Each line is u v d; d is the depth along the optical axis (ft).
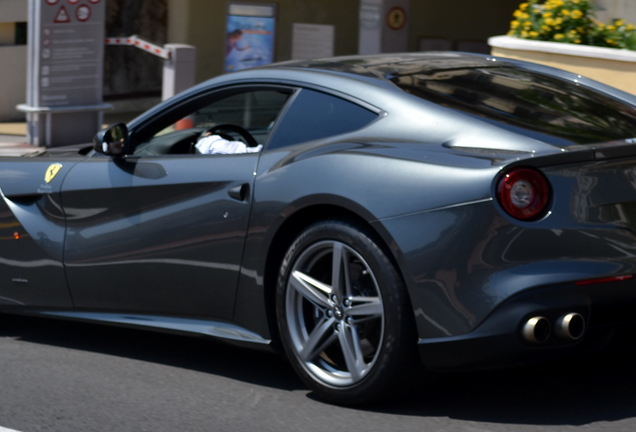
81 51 48.52
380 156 17.43
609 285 16.22
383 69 20.06
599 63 39.52
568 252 16.07
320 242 17.99
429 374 17.60
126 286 21.62
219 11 64.18
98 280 22.12
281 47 66.49
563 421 17.26
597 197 16.38
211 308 20.18
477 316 16.12
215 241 19.71
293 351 18.66
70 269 22.57
